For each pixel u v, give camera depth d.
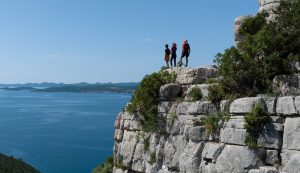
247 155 19.59
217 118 21.67
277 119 19.00
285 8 22.83
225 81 22.05
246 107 19.92
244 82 21.69
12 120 174.25
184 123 23.70
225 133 20.75
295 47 21.14
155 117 25.80
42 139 115.31
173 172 24.03
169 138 24.64
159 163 25.11
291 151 18.23
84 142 108.25
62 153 92.56
